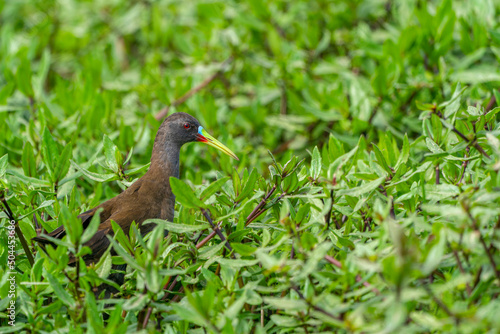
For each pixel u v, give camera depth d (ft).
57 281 24.75
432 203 28.50
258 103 48.88
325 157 34.96
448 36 46.06
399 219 28.40
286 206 25.14
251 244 29.32
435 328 21.11
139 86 52.34
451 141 33.45
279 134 51.80
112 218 32.71
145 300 23.12
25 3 68.49
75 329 24.25
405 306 20.90
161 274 23.13
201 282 28.50
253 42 56.39
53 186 33.47
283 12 60.44
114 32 64.95
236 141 46.57
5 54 57.98
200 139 38.22
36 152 41.14
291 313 22.86
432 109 31.09
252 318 24.90
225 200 29.43
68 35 65.16
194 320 21.98
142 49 68.13
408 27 45.09
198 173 40.45
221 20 57.52
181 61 58.80
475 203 21.85
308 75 52.70
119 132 41.83
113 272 28.25
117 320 22.63
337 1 58.54
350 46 56.08
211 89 55.36
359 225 30.17
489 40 47.32
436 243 21.22
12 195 30.83
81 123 42.75
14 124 44.19
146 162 41.78
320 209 26.35
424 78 43.29
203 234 31.24
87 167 37.06
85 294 24.67
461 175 30.42
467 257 22.29
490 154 30.94
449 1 45.47
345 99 43.88
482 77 42.01
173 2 65.10
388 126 42.34
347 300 23.75
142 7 64.34
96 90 48.73
